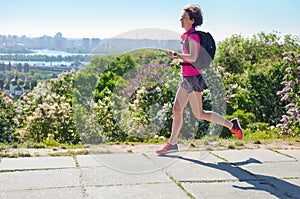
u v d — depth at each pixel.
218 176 3.46
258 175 3.52
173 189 3.13
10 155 3.98
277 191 3.14
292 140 5.04
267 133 5.81
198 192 3.08
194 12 3.55
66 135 5.47
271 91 7.68
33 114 5.86
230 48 12.25
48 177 3.35
